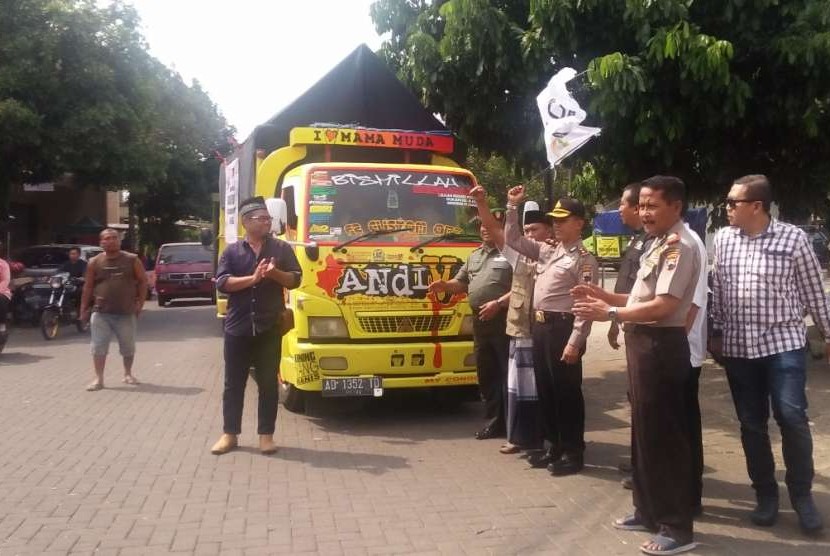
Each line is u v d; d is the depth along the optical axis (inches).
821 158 350.3
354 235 291.9
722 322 191.5
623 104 301.0
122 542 179.2
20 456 249.9
